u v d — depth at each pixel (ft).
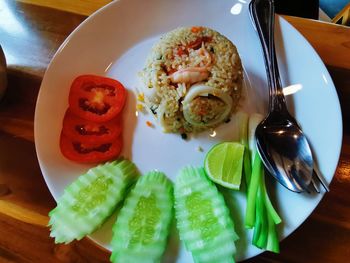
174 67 0.76
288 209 0.64
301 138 0.69
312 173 0.65
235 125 0.78
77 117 0.75
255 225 0.61
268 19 0.80
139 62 0.85
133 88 0.82
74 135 0.73
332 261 0.63
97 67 0.83
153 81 0.74
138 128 0.78
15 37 0.90
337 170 0.70
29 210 0.70
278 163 0.67
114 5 0.83
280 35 0.79
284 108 0.73
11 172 0.74
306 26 0.84
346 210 0.67
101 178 0.68
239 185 0.66
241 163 0.69
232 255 0.59
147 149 0.76
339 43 0.82
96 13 0.83
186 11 0.86
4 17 0.92
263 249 0.60
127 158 0.75
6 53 0.88
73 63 0.81
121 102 0.79
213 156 0.70
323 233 0.65
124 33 0.85
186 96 0.73
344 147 0.72
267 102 0.79
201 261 0.58
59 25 0.90
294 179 0.65
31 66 0.86
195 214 0.63
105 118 0.76
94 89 0.80
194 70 0.74
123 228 0.62
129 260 0.59
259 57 0.82
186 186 0.67
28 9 0.92
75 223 0.63
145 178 0.70
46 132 0.73
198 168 0.71
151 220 0.63
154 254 0.60
